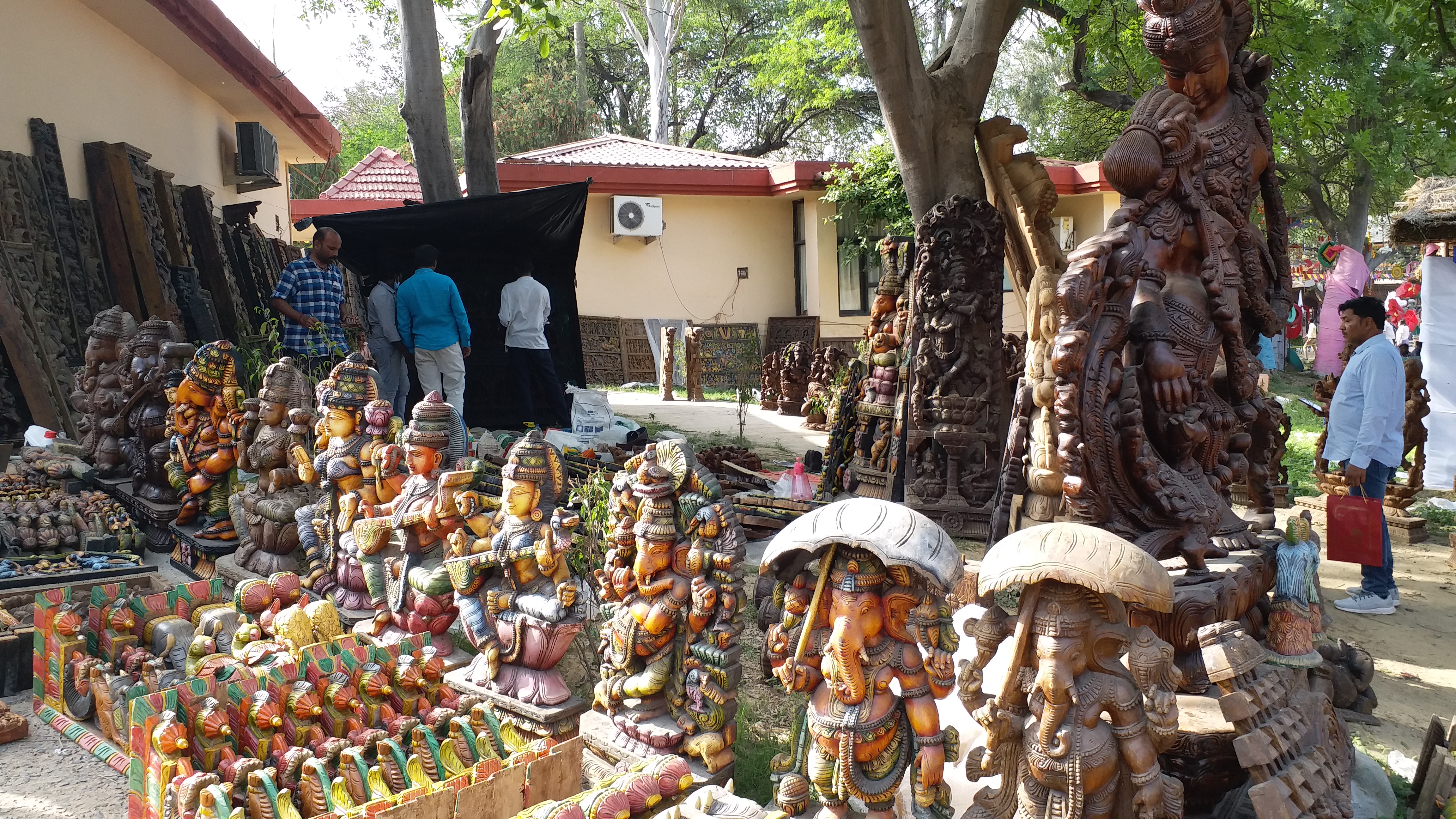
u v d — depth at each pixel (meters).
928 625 2.48
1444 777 3.24
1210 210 4.20
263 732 3.19
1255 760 2.77
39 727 3.95
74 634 4.08
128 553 5.57
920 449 7.60
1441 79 17.66
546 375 11.35
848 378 8.73
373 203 21.00
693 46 33.41
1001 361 7.42
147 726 3.03
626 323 21.11
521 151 29.97
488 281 11.84
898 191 18.33
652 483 3.13
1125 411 3.72
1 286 8.34
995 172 7.87
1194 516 3.66
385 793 2.98
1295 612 3.28
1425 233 8.58
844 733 2.54
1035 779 2.54
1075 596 2.46
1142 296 4.00
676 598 3.12
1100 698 2.46
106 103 10.70
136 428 6.38
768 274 22.06
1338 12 16.25
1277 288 4.85
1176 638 3.37
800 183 20.39
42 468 6.89
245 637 3.78
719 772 3.05
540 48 9.73
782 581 2.74
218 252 12.05
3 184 8.77
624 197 20.38
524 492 3.56
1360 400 6.18
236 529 5.34
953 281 7.34
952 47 8.23
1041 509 4.13
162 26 10.94
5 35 8.89
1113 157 3.96
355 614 4.44
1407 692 4.79
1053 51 21.78
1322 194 28.27
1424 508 9.16
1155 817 2.43
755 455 9.72
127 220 10.11
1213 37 4.21
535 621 3.48
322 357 8.90
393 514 4.12
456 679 3.75
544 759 2.99
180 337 6.85
